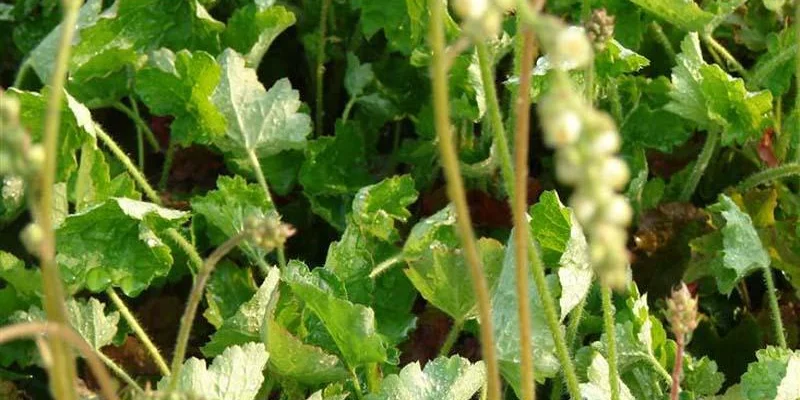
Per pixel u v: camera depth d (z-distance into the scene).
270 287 0.66
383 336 0.67
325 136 0.80
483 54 0.52
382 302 0.71
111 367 0.66
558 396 0.67
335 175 0.79
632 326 0.66
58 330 0.44
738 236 0.71
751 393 0.65
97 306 0.68
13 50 0.89
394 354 0.67
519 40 0.71
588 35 0.62
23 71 0.80
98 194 0.72
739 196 0.75
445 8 0.75
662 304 0.73
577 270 0.65
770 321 0.73
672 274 0.75
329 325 0.65
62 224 0.69
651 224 0.75
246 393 0.62
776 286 0.76
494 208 0.77
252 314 0.66
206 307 0.74
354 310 0.64
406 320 0.70
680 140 0.79
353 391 0.66
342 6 0.86
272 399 0.69
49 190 0.44
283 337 0.64
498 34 0.75
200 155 0.80
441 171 0.80
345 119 0.80
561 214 0.66
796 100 0.77
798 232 0.73
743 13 0.85
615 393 0.60
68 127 0.71
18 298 0.69
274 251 0.76
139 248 0.69
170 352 0.73
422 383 0.63
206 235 0.75
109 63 0.79
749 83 0.80
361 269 0.70
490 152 0.77
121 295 0.75
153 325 0.73
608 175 0.33
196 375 0.61
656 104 0.81
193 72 0.75
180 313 0.74
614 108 0.78
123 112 0.84
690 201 0.80
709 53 0.86
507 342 0.65
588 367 0.64
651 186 0.78
